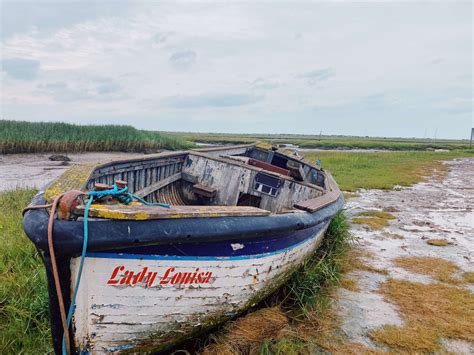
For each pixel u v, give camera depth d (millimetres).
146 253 2514
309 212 3949
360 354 3441
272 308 3885
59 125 21750
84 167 3670
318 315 4035
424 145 51656
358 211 9227
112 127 24234
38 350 3189
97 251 2344
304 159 8844
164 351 3189
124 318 2660
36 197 2844
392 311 4258
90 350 2670
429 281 5098
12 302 3678
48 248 2186
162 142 24547
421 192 12266
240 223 2889
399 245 6641
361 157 24391
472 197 11430
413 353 3500
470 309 4316
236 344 3281
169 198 5387
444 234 7383
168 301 2789
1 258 4469
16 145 18016
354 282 5023
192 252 2717
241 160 6531
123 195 2662
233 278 3129
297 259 4191
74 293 2398
